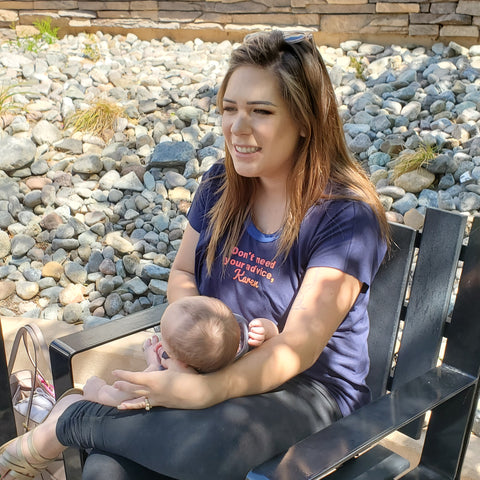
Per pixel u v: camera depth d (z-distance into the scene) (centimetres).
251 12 586
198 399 163
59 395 201
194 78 535
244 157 185
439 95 474
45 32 618
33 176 432
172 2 603
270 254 190
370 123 456
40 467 190
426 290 197
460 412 190
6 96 488
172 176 423
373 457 191
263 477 145
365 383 207
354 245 179
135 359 290
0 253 380
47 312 344
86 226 395
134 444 162
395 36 557
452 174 403
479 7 517
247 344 175
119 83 532
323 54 555
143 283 354
